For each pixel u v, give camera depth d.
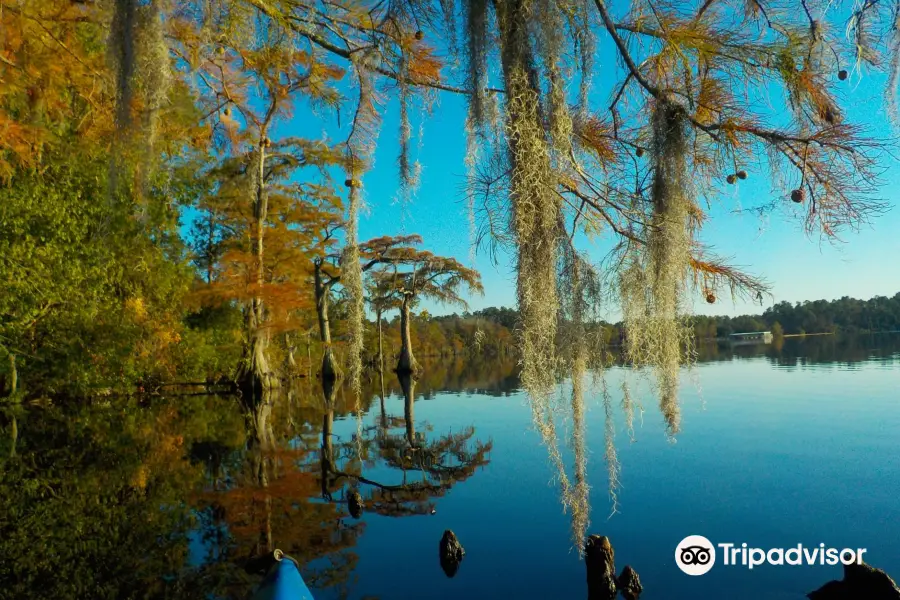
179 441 8.79
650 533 3.86
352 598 3.18
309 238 17.62
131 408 12.67
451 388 19.41
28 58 4.77
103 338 12.50
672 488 4.84
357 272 8.93
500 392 17.14
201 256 19.59
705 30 1.94
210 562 3.84
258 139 6.22
